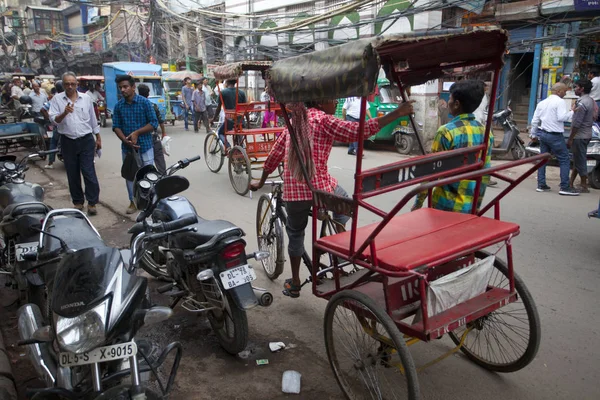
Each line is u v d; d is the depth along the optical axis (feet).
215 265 10.16
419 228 8.96
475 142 10.50
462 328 10.84
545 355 10.37
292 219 11.75
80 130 20.11
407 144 36.83
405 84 10.71
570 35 31.76
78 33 117.91
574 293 13.11
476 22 39.32
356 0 35.14
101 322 6.46
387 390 9.21
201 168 31.63
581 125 22.71
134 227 9.12
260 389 9.48
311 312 12.57
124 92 19.70
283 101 8.87
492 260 8.54
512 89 45.55
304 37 50.47
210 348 11.01
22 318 8.46
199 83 51.06
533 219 19.72
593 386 9.37
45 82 51.39
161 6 61.16
